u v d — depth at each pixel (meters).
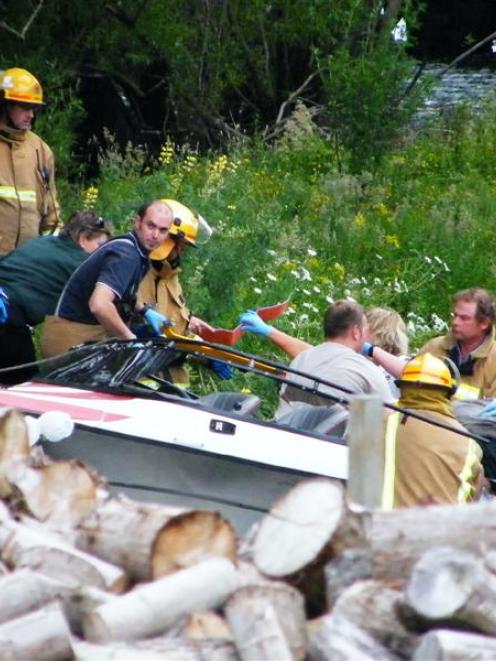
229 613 11.39
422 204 48.12
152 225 25.05
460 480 20.30
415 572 11.45
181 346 22.03
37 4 47.91
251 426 20.52
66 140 45.41
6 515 13.46
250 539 13.25
